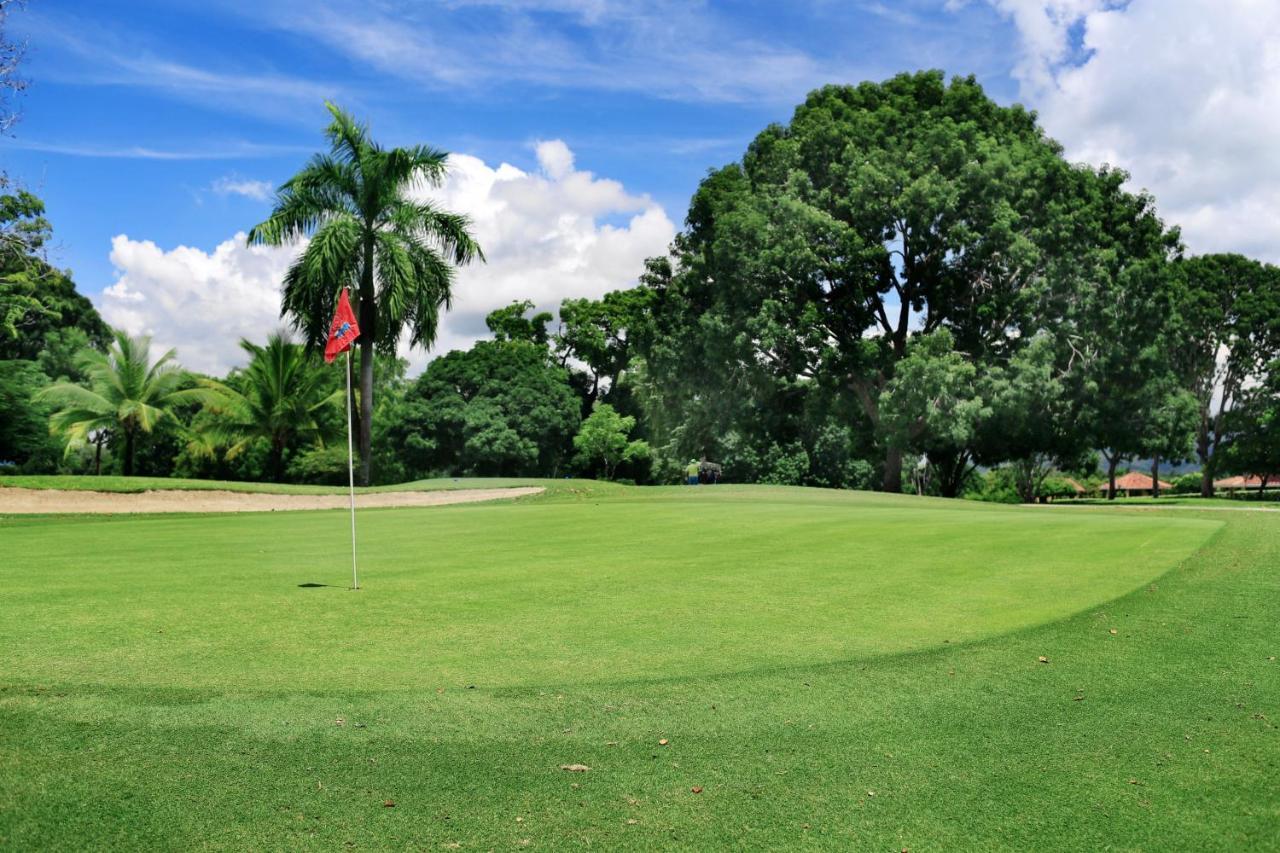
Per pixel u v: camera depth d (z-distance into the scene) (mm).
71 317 52125
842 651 6125
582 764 4133
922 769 4121
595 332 56812
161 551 11898
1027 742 4473
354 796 3773
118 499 22281
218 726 4543
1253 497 59250
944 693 5223
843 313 36281
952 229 33344
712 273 39156
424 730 4527
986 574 9422
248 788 3836
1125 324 34125
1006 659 5953
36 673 5457
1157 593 8125
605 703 4980
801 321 33875
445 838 3418
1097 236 34656
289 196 28484
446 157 29500
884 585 8781
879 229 35188
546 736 4473
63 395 37406
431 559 10898
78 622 6984
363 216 29062
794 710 4898
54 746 4258
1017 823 3584
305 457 35781
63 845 3322
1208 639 6488
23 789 3795
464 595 8242
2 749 4211
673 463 51062
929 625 6938
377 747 4305
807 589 8555
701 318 36938
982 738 4516
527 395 50344
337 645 6254
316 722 4617
